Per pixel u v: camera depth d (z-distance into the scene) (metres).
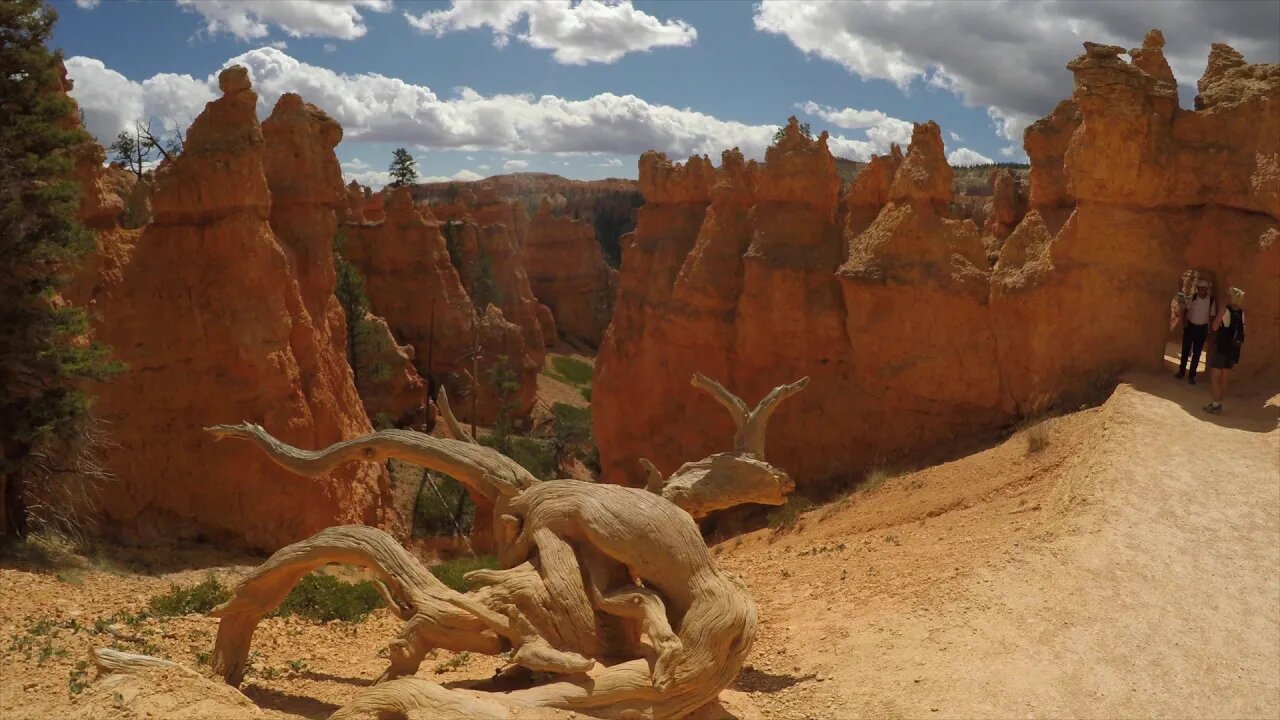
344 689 10.13
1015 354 20.22
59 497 21.55
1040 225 20.92
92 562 18.94
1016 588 12.17
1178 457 14.78
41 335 18.95
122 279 24.67
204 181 24.64
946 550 14.20
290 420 25.23
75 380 20.59
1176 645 10.85
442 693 8.26
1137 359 18.78
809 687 10.67
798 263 24.08
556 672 8.74
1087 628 11.19
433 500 37.03
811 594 13.81
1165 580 12.04
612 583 9.60
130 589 14.98
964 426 21.08
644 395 30.20
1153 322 18.75
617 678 8.75
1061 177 22.23
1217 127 18.66
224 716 8.12
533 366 59.03
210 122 25.23
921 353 21.34
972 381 20.88
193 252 24.80
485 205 81.38
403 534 30.78
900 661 10.99
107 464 24.00
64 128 24.12
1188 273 19.11
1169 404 16.64
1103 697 9.99
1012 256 20.91
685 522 9.62
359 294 45.31
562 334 84.50
